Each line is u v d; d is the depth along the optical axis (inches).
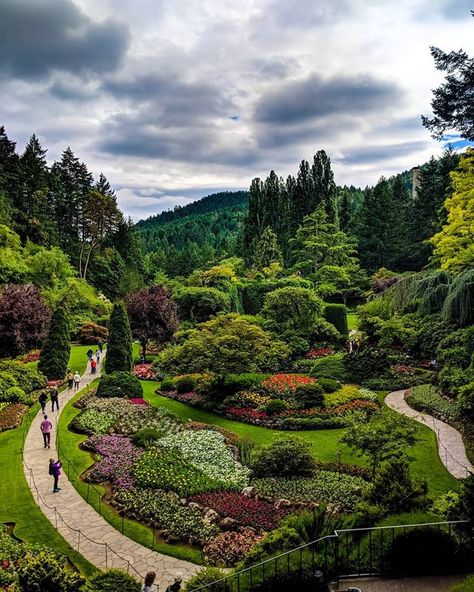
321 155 3102.9
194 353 999.6
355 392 1041.5
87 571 460.8
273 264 2427.4
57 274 2042.3
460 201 1040.8
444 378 1040.8
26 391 1095.0
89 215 2721.5
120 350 1221.1
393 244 2763.3
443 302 1296.8
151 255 4591.5
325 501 569.0
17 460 733.3
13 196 2252.7
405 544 334.0
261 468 667.4
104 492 625.6
